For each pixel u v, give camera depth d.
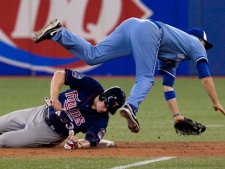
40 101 57.53
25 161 25.89
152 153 28.36
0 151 28.53
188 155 27.84
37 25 81.62
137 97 28.61
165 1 80.44
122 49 30.03
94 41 80.75
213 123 43.44
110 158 26.61
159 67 33.12
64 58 82.12
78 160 26.06
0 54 83.00
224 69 80.88
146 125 42.47
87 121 29.12
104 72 82.75
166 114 49.03
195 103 56.84
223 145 31.62
